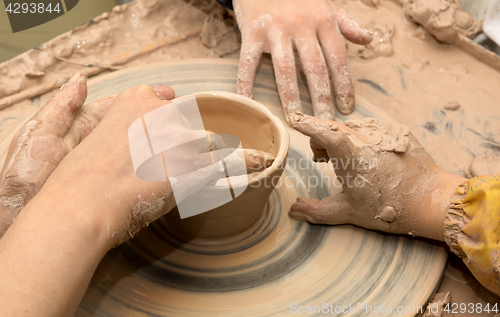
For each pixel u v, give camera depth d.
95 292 0.88
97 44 1.55
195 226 0.96
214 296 0.90
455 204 0.91
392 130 1.00
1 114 1.33
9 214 0.84
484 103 1.46
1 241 0.69
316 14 1.34
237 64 1.46
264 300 0.90
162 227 1.03
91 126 0.98
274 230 1.05
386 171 0.94
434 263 0.97
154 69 1.41
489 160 1.23
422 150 1.01
